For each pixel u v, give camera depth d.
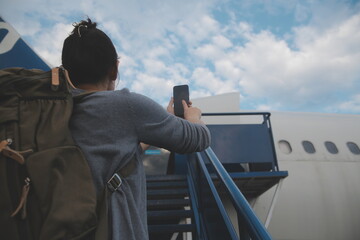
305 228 5.59
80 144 0.64
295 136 6.62
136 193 0.70
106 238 0.57
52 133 0.59
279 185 4.45
